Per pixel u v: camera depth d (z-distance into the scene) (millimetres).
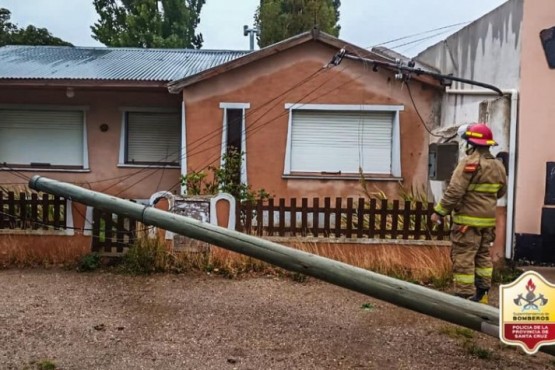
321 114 9758
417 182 9617
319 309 5016
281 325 4562
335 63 8828
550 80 6926
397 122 9586
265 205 6371
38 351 3900
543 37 6891
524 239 6988
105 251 6367
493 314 3215
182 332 4352
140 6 24859
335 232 6312
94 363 3719
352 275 3512
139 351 3947
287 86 9633
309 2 23531
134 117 11367
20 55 13117
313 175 9672
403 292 3402
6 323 4445
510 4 7266
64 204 6375
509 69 7289
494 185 4840
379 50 11703
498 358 3912
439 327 4555
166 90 10359
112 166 11258
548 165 6969
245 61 9453
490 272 4980
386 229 6293
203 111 9672
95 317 4664
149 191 11273
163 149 11391
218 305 5070
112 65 11922
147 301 5145
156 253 6188
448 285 5891
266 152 9719
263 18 23781
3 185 10805
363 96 9578
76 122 11312
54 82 9914
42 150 11375
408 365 3781
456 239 4914
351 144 9789
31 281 5738
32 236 6379
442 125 9406
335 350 4039
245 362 3783
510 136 7031
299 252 3705
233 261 6195
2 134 11328
